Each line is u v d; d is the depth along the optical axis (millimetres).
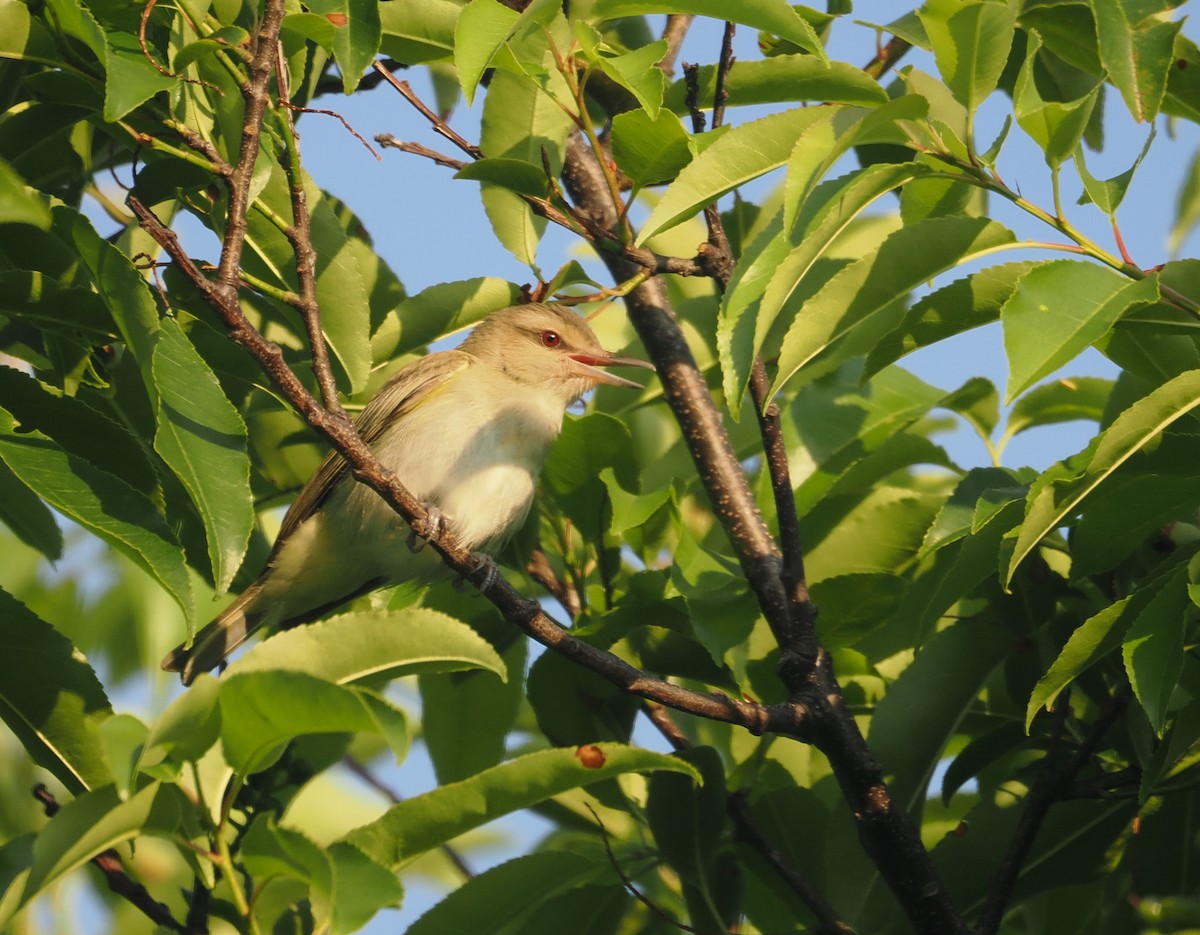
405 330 11023
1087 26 9875
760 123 8688
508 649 11664
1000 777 11133
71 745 8211
